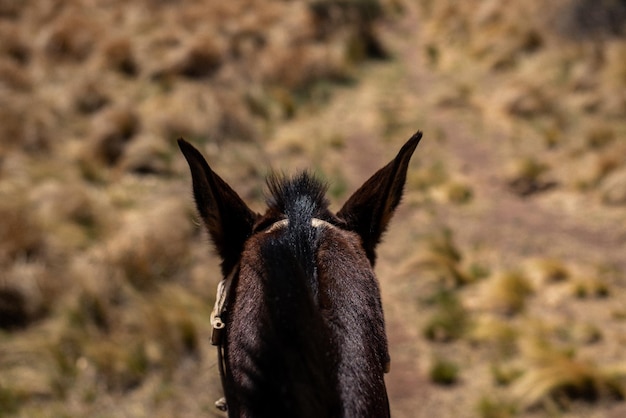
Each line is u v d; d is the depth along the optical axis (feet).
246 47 54.49
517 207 35.01
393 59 63.26
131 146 35.81
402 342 23.80
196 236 27.84
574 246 30.73
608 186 34.65
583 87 49.01
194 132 38.68
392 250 30.27
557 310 25.53
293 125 45.96
